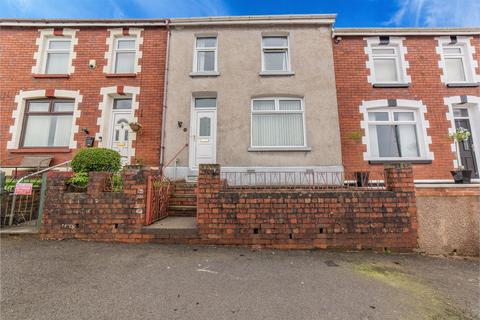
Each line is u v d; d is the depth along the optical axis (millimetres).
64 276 3225
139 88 8695
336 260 4008
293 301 2775
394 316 2564
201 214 4570
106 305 2613
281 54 9117
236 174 7859
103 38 9070
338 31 8992
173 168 8023
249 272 3480
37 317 2404
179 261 3785
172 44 8828
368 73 8883
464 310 2717
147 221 4762
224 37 8891
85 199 4660
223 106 8320
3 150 8211
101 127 8430
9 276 3188
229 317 2465
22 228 4898
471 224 4488
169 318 2430
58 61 9148
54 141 8578
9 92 8570
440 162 8188
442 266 3914
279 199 4562
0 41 8867
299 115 8445
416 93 8672
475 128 8617
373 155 8523
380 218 4500
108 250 4145
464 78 8977
